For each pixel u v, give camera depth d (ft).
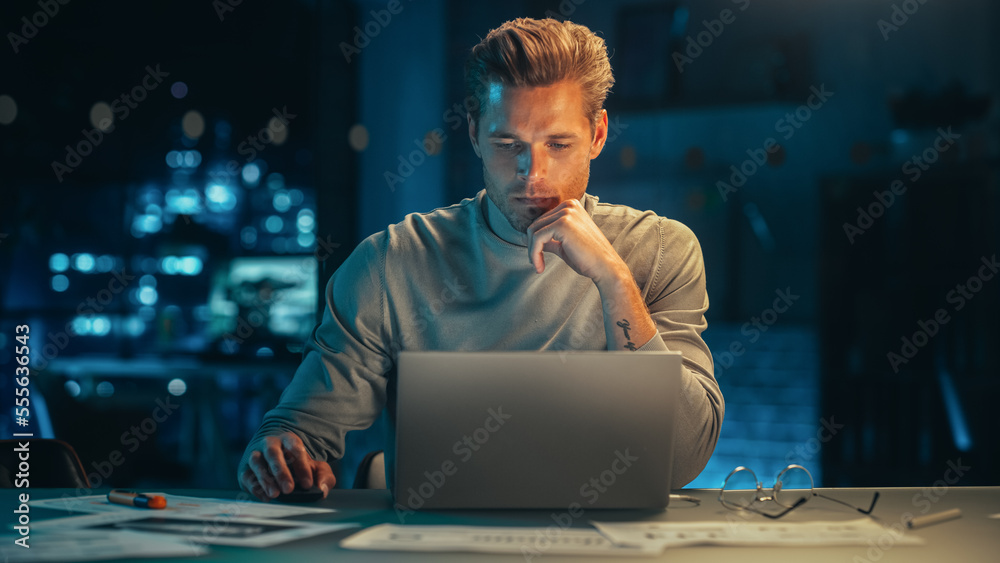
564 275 4.65
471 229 4.81
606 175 20.67
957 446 14.11
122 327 18.25
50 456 4.69
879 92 18.01
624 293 4.00
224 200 19.04
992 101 16.12
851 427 14.83
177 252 18.49
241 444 17.02
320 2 15.33
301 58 17.63
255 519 3.20
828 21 18.16
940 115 15.72
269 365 13.55
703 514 3.36
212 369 13.48
